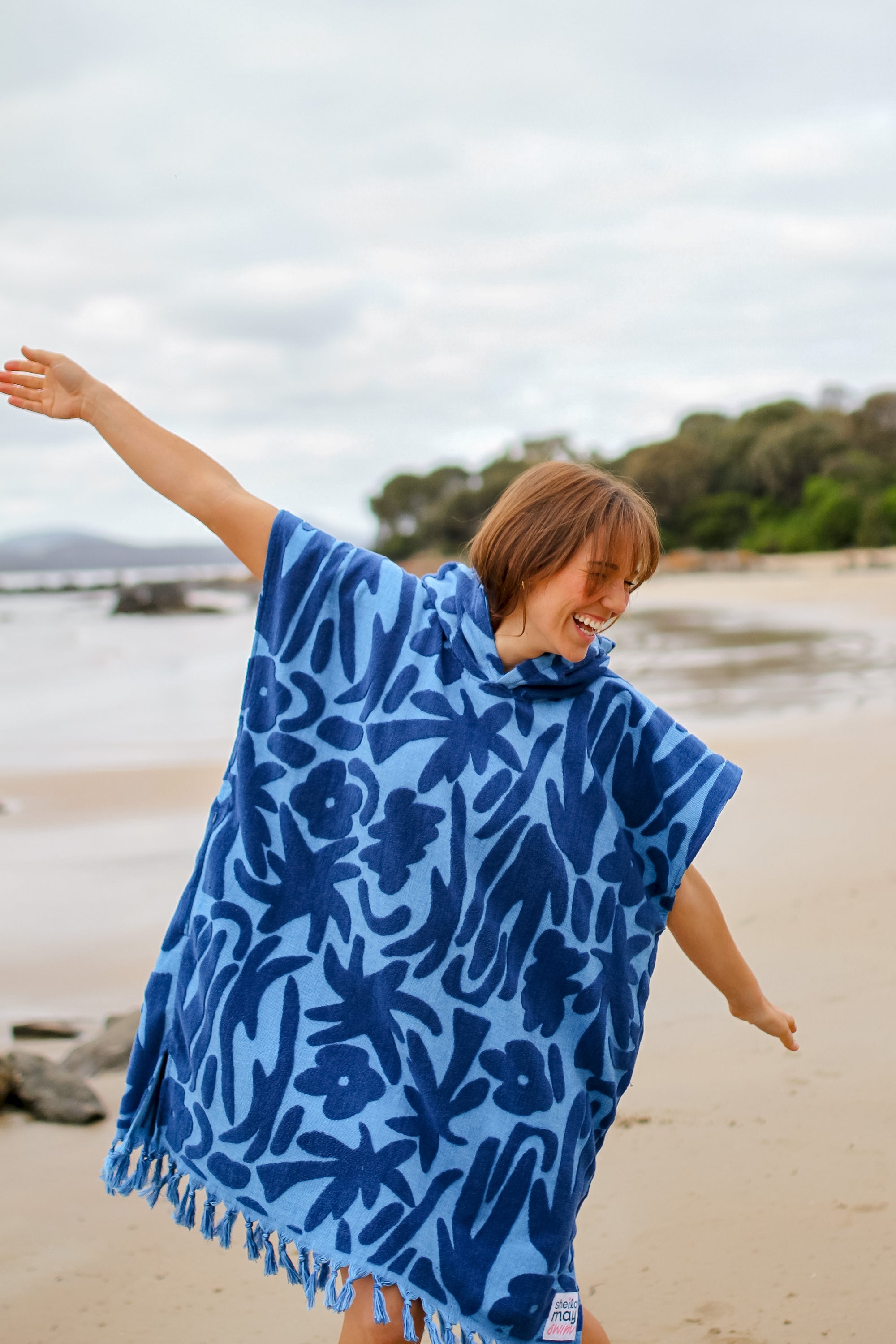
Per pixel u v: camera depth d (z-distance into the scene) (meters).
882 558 56.53
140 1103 1.95
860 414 76.81
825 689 12.02
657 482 81.44
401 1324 1.74
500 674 1.82
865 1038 3.34
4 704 14.26
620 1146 2.85
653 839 1.88
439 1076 1.76
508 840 1.78
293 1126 1.79
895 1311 2.17
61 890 5.73
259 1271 2.46
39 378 2.02
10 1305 2.34
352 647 1.87
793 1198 2.56
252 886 1.85
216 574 191.25
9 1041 3.88
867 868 5.14
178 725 11.91
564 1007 1.83
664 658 16.41
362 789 1.82
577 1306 1.80
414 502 113.06
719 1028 3.55
